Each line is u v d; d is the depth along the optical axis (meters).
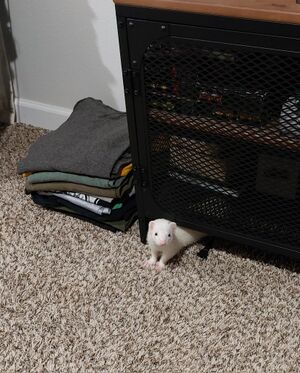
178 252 1.28
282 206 1.08
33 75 1.76
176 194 1.19
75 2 1.48
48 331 1.08
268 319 1.09
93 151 1.31
